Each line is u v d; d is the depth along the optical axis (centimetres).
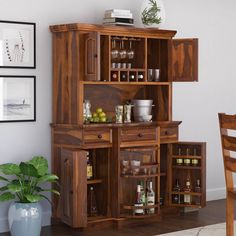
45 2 537
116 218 533
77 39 511
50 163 547
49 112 545
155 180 556
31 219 476
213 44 668
